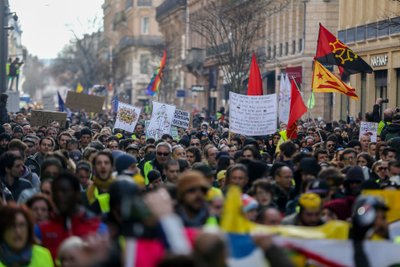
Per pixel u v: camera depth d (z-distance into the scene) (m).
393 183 17.47
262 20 68.44
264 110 27.31
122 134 37.19
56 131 32.75
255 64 29.47
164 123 33.97
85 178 17.34
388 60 58.03
